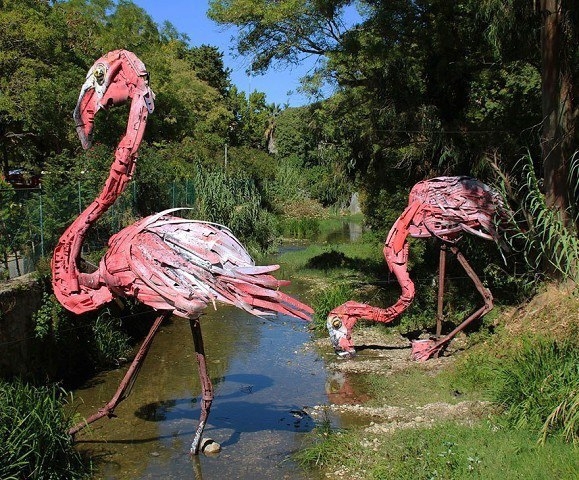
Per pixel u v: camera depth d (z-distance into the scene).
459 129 12.34
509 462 5.46
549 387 6.23
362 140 14.30
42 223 9.44
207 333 11.91
